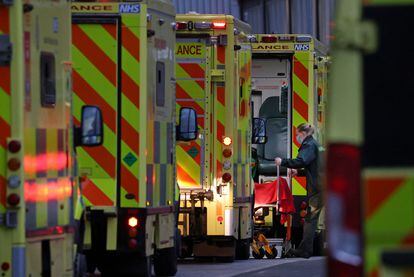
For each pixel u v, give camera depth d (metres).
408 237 13.80
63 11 25.53
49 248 24.66
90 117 26.73
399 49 13.94
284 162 46.19
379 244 13.84
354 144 13.96
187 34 43.12
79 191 28.50
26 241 22.98
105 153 33.12
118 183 33.12
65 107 25.64
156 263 37.22
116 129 33.16
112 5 33.19
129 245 33.00
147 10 33.69
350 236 13.94
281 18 82.56
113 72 33.16
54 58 24.81
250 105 47.12
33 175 23.45
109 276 34.38
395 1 13.97
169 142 36.00
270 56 57.12
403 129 13.91
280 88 57.22
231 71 43.16
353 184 13.94
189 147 43.09
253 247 47.12
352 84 14.01
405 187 13.86
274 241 53.72
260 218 51.06
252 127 49.09
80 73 33.25
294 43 56.62
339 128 14.06
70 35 26.09
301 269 40.31
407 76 13.92
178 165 43.09
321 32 75.44
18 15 22.64
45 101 24.20
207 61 43.12
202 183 43.00
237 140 44.38
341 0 14.14
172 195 36.38
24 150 22.80
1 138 22.62
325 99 60.84
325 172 14.42
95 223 33.09
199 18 43.06
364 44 13.98
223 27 43.09
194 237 42.91
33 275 23.55
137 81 33.12
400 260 13.76
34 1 23.55
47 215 24.33
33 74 23.48
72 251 26.17
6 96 22.64
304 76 56.78
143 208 33.03
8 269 22.67
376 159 13.91
